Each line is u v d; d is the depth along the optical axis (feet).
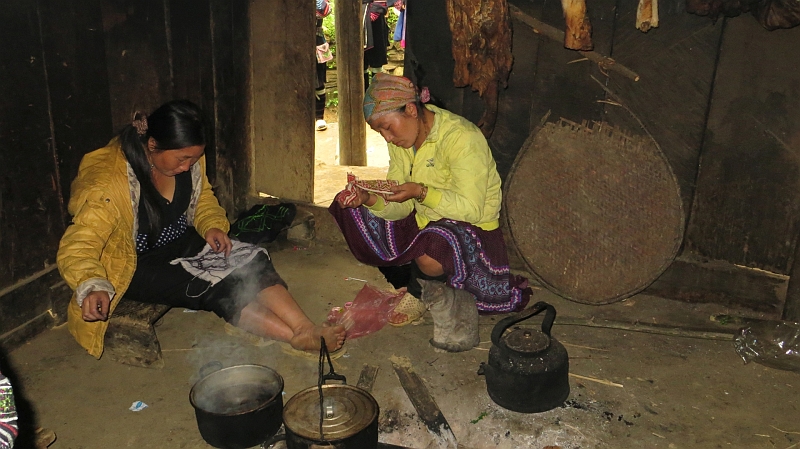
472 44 9.72
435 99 9.79
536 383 8.07
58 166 9.91
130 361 9.23
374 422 6.73
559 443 7.75
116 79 10.64
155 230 8.93
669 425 8.08
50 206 9.95
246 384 7.95
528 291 10.30
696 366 9.35
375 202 9.41
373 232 10.03
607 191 10.46
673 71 10.17
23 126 9.25
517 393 8.13
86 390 8.71
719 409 8.40
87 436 7.82
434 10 11.38
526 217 11.02
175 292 8.95
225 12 12.65
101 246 8.29
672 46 10.06
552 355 8.20
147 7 10.96
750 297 10.66
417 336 10.07
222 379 7.87
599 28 10.38
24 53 9.04
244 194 14.23
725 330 10.10
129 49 10.77
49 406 8.36
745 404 8.50
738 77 9.80
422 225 9.99
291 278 12.12
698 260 10.98
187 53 11.98
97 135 10.44
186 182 9.32
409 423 8.04
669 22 9.96
